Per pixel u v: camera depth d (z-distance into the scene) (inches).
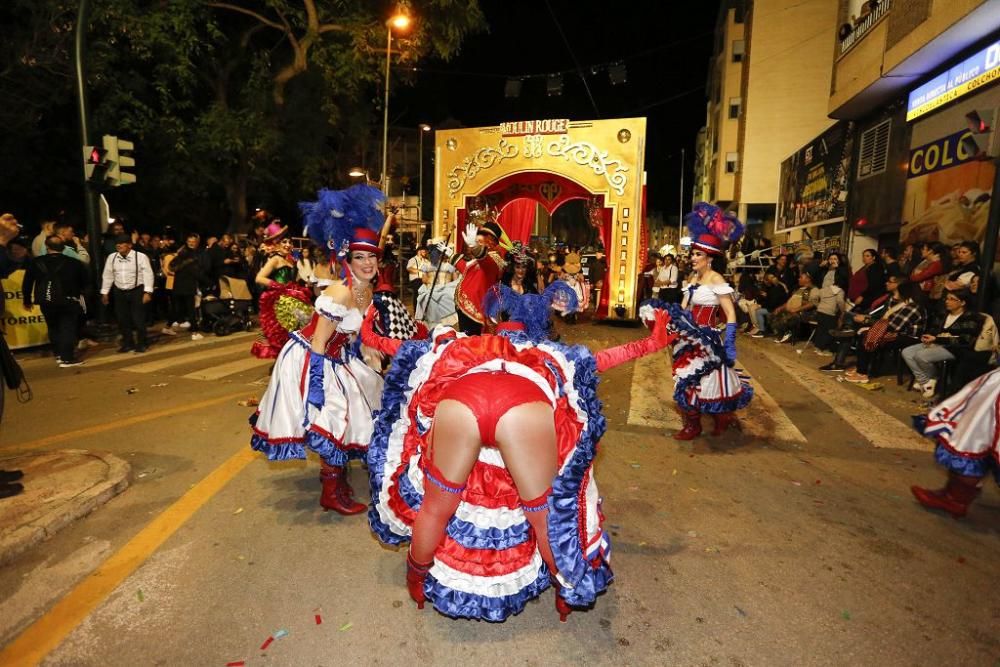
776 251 870.4
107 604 125.2
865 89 513.3
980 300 286.4
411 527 119.4
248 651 112.8
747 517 170.7
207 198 882.8
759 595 133.6
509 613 111.1
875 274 429.4
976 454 162.6
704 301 227.1
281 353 162.1
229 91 760.3
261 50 743.1
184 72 601.9
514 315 124.4
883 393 315.9
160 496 175.9
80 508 160.2
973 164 410.9
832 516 172.2
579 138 547.8
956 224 430.6
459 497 109.1
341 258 156.6
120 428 238.7
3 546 138.3
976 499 185.8
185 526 158.4
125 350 406.6
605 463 210.4
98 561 140.7
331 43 673.6
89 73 565.6
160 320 549.6
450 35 703.1
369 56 698.2
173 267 475.8
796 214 890.7
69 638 114.9
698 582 138.3
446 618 124.2
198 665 109.0
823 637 120.1
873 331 332.5
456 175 574.9
